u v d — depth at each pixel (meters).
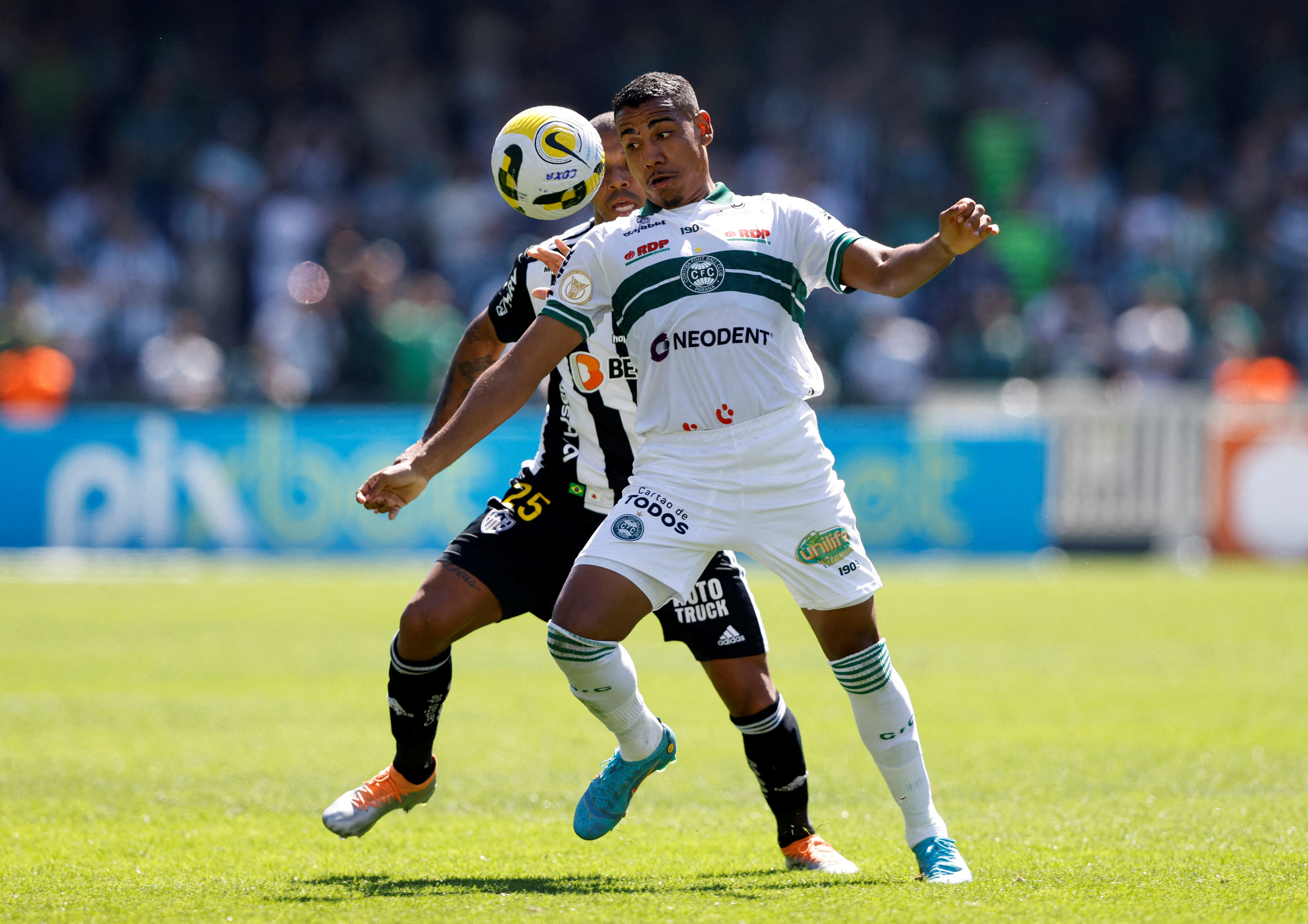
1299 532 48.72
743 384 12.44
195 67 69.31
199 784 18.05
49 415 45.28
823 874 13.54
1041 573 45.12
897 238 68.38
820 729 22.22
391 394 48.62
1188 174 72.19
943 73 73.50
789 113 70.62
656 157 12.69
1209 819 16.03
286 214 62.75
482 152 68.25
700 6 74.12
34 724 22.20
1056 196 69.19
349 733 21.70
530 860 14.24
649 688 25.92
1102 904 11.73
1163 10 75.94
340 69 70.50
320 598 37.94
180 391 52.59
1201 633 32.84
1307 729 22.11
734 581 14.23
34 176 66.69
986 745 20.77
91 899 12.23
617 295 12.69
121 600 37.53
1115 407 48.88
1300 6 76.06
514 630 34.88
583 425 14.27
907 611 36.38
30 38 68.81
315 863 13.98
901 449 47.41
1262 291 66.06
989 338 58.78
